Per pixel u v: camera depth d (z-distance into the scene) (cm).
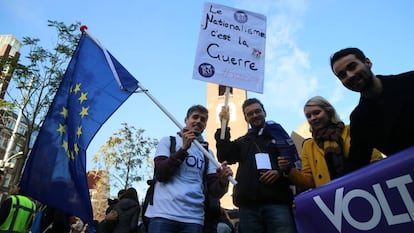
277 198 352
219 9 470
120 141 2062
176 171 347
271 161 378
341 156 333
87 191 342
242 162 388
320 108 356
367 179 201
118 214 540
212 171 373
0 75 1681
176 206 330
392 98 240
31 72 1684
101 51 409
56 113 391
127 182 2030
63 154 375
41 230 554
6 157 1803
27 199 540
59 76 1712
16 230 510
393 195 189
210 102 3491
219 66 440
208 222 368
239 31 465
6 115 1984
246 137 408
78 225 951
